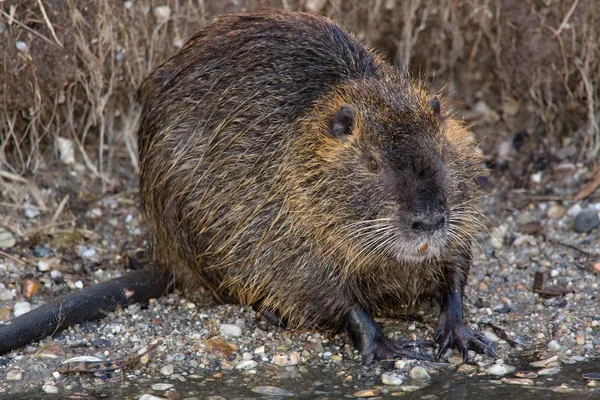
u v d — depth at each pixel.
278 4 12.95
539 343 9.67
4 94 11.91
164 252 10.84
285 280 9.73
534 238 11.86
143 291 10.65
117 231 12.15
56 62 12.12
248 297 10.23
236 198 9.87
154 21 12.63
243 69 10.11
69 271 11.20
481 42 13.61
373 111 9.00
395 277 9.61
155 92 10.75
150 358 9.40
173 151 10.34
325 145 9.13
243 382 8.98
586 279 10.82
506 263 11.40
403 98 9.19
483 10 13.27
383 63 10.23
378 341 9.48
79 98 12.72
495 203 12.60
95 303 10.23
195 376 9.14
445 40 13.60
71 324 10.06
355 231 8.98
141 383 8.99
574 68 13.06
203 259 10.44
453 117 9.98
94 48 12.31
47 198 12.35
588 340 9.62
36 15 11.83
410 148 8.71
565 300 10.43
